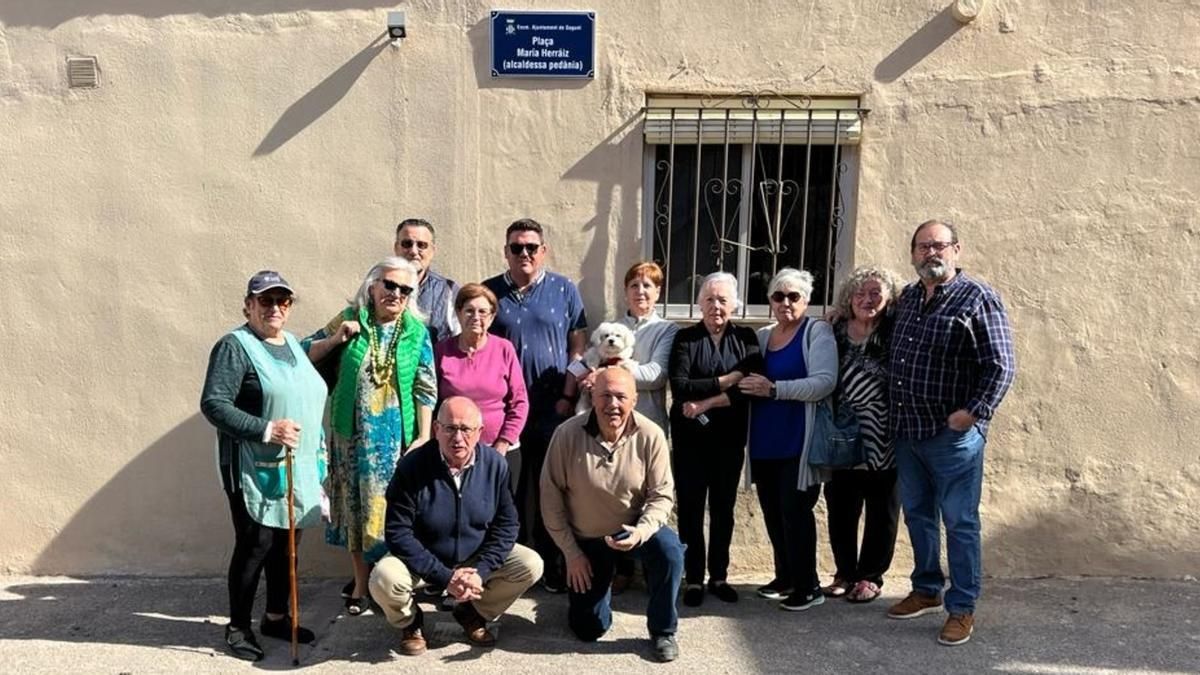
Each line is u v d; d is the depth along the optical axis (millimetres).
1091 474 4473
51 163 4363
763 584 4465
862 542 4316
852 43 4328
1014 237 4383
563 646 3773
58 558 4559
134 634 3906
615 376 3551
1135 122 4312
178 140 4363
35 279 4414
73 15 4309
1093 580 4484
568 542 3699
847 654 3703
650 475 3656
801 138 4367
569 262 4430
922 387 3746
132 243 4406
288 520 3664
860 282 3994
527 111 4359
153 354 4461
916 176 4371
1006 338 3639
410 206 4402
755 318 4520
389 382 3857
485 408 3977
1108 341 4414
